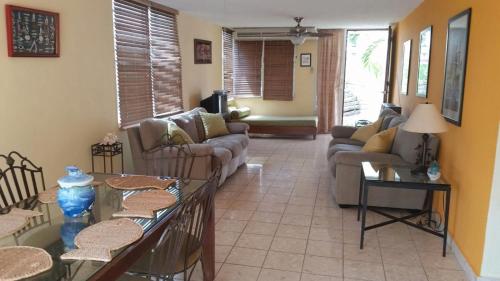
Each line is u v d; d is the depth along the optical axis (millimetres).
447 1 3605
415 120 3107
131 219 1925
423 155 3287
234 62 8562
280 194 4473
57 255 1570
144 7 4934
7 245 1658
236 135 5836
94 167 4047
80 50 3760
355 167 3836
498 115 2357
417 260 2943
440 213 3496
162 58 5418
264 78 8633
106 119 4242
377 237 3332
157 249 1873
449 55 3398
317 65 8336
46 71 3352
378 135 4094
